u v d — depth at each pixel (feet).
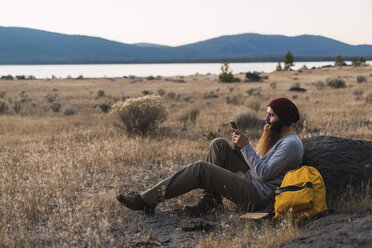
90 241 10.54
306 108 57.67
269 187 11.45
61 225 11.87
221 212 12.62
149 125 34.55
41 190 15.06
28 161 21.15
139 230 11.36
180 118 47.78
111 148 23.41
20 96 121.08
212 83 216.54
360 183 12.60
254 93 112.37
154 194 11.94
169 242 10.46
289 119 11.27
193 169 11.71
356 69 296.30
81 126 41.83
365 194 12.19
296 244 8.36
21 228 11.04
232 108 66.64
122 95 117.60
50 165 19.76
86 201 13.80
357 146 13.85
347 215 9.80
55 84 208.44
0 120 53.83
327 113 49.67
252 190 11.53
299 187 10.34
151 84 213.05
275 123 11.43
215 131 35.19
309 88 143.02
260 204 11.67
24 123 48.32
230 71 221.46
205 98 109.70
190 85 200.44
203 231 11.07
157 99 35.06
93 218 12.39
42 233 11.35
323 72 290.56
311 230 9.24
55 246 10.43
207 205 12.44
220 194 12.75
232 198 11.83
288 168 11.23
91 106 86.74
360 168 12.94
